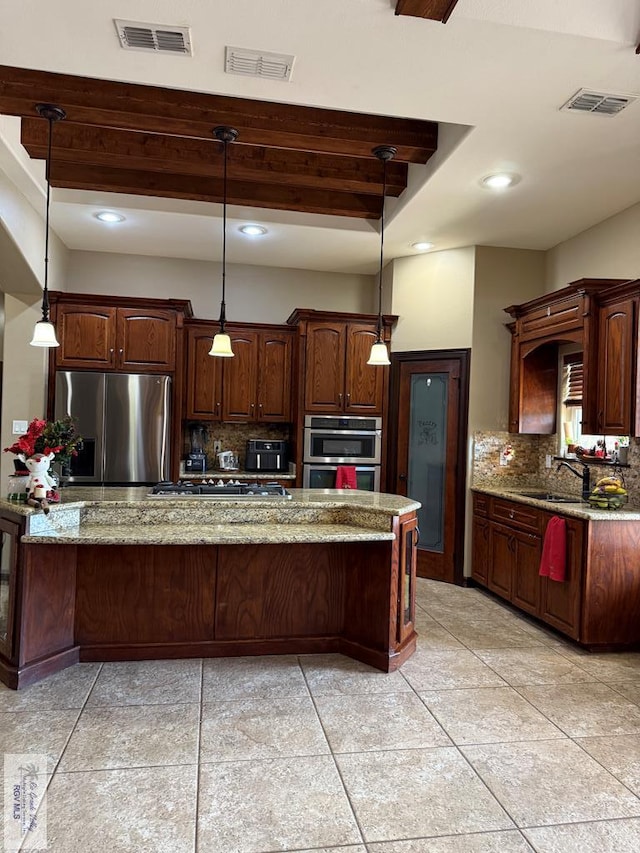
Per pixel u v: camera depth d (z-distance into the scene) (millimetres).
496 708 2791
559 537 3643
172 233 4852
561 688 3021
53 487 3072
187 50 2438
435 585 5012
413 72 2578
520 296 5078
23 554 2861
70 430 3117
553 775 2262
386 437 5363
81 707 2693
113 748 2365
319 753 2375
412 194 3936
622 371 3586
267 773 2229
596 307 3844
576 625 3531
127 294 5477
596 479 4262
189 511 3219
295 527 3223
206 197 4223
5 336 4742
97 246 5270
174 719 2607
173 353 5020
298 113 3264
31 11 2211
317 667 3201
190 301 5309
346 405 5285
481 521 4828
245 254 5387
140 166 3809
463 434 5020
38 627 2967
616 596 3516
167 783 2148
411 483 5301
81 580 3180
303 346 5227
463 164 3434
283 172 3902
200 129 3287
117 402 4887
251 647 3320
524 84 2648
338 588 3412
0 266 4227
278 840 1882
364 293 5934
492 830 1948
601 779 2242
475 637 3736
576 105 2818
